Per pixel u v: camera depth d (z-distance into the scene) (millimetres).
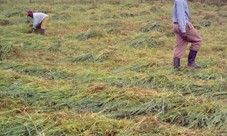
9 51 8953
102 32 11516
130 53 9266
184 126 5203
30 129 4828
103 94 6043
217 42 10734
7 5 18016
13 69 7855
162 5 18438
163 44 10344
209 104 5555
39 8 16938
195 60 8500
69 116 5164
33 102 5906
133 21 13766
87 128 4820
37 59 8828
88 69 7922
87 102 5902
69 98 6012
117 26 12867
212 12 16609
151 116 5254
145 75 7082
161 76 7020
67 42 10328
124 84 6844
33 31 11898
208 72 7473
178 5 7379
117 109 5707
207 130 4980
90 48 9773
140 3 18609
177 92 6246
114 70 7945
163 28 12094
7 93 6180
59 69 7723
